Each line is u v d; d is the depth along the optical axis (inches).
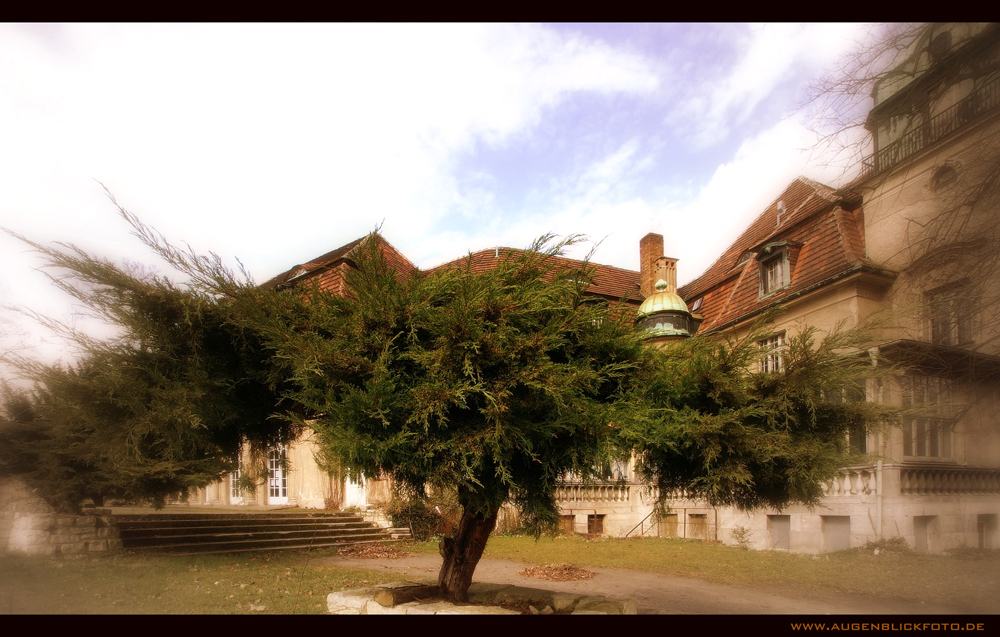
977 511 514.9
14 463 401.1
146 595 269.1
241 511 689.0
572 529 689.0
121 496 428.1
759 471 200.2
